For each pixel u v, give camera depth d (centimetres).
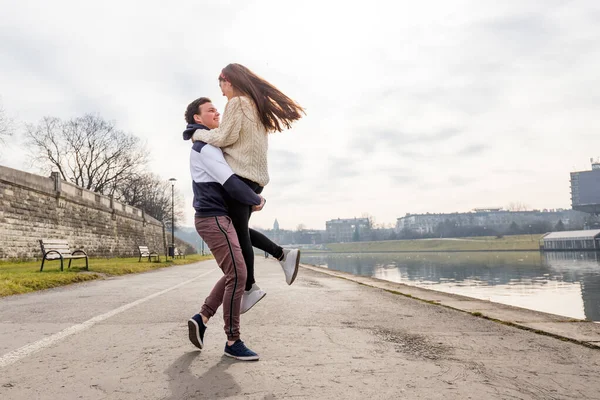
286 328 370
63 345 309
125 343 314
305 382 217
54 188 2397
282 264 304
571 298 1627
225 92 289
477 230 17175
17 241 1966
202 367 246
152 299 617
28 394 202
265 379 222
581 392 201
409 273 3672
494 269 4169
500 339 324
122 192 5778
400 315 447
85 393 203
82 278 1019
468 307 504
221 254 268
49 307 534
